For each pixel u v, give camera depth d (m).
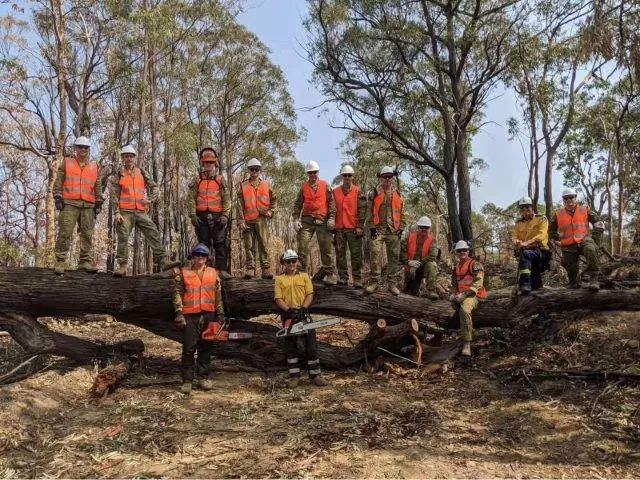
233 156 34.00
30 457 4.84
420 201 32.44
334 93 19.47
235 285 7.85
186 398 6.55
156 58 21.78
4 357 8.30
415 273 8.51
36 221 26.61
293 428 5.48
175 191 27.31
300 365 7.92
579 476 4.38
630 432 5.21
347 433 5.32
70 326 11.50
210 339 6.88
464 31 17.39
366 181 30.17
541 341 8.10
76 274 7.46
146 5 18.84
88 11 18.77
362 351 8.06
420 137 21.09
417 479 4.32
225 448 4.99
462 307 7.88
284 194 36.50
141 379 7.33
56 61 19.70
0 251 15.46
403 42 18.14
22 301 7.29
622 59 7.09
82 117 20.89
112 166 22.92
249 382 7.34
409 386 7.14
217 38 26.64
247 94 30.34
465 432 5.45
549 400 6.20
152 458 4.78
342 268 8.06
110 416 5.90
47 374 7.11
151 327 8.12
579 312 8.40
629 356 7.00
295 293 7.30
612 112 21.27
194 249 6.91
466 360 8.06
